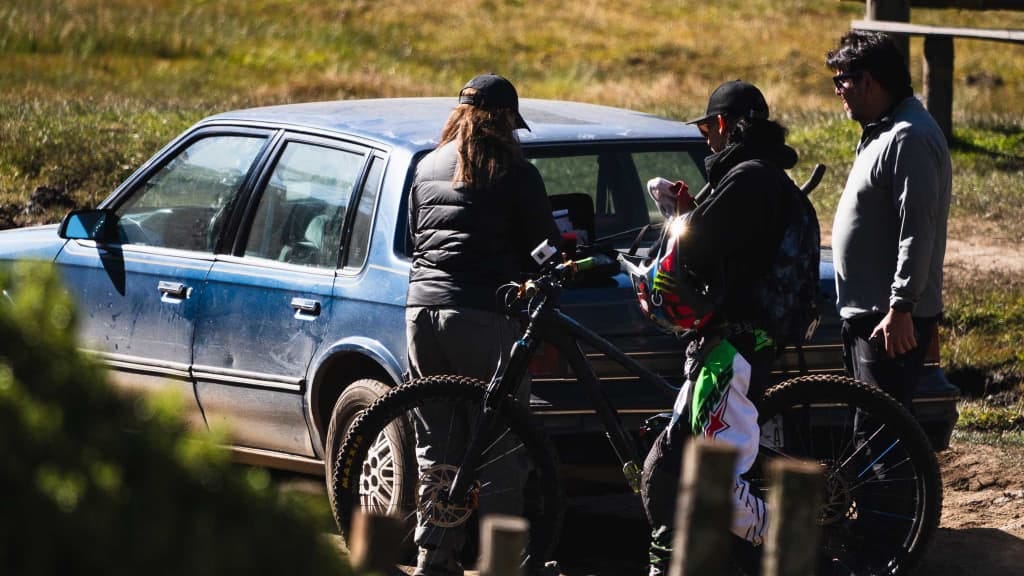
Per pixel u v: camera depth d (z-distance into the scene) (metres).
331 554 7.39
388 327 18.73
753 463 16.92
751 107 16.11
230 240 21.36
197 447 7.10
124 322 22.36
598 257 17.02
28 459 6.70
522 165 17.44
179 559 6.73
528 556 17.39
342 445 17.75
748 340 16.03
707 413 15.91
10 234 24.84
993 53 118.81
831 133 60.19
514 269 17.58
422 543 17.47
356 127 20.61
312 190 20.58
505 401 17.11
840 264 18.27
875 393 17.20
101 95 69.00
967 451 24.56
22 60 91.50
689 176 21.66
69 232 22.88
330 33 116.88
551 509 17.38
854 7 145.38
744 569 16.41
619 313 18.08
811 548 8.59
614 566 19.75
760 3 147.12
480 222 17.27
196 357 21.33
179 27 111.75
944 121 59.28
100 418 7.05
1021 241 43.69
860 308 18.05
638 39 123.56
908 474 17.34
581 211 20.38
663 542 16.45
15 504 6.54
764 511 16.17
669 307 15.87
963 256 41.47
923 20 133.62
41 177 45.97
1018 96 97.19
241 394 20.81
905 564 17.27
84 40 100.56
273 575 7.04
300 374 19.89
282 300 20.17
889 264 17.84
